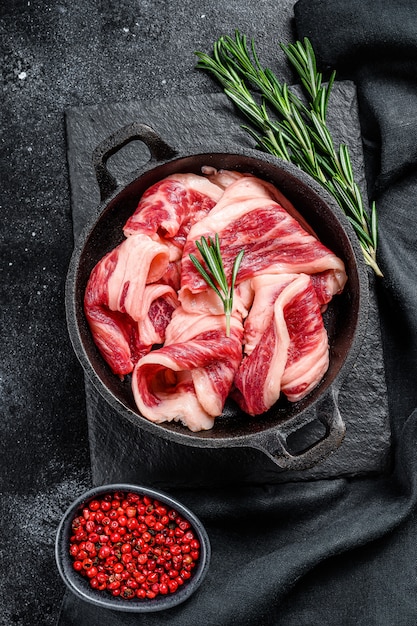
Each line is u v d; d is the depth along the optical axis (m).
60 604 0.87
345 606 0.83
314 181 0.76
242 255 0.76
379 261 0.84
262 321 0.76
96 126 0.85
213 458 0.83
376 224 0.82
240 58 0.83
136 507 0.82
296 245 0.77
